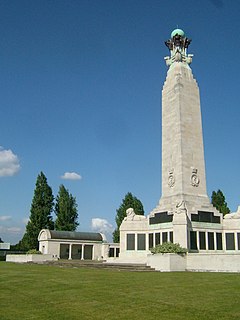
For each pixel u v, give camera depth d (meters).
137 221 60.59
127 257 59.00
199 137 60.44
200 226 55.16
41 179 89.19
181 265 41.84
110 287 26.11
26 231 86.19
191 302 20.91
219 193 89.00
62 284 27.80
